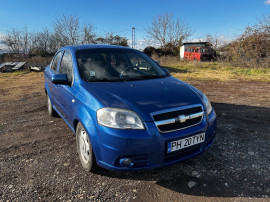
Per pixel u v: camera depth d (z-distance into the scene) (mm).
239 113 4676
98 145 2201
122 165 2143
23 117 4551
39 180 2406
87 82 2744
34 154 2988
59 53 4070
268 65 12727
